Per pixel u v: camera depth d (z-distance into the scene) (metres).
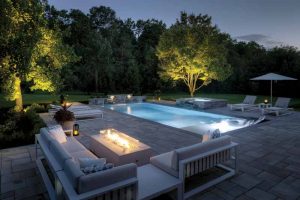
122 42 32.56
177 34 18.39
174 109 16.52
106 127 9.74
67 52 12.40
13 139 7.13
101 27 39.41
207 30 18.47
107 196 3.08
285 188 4.40
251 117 11.77
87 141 7.62
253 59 26.14
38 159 5.70
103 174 3.07
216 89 28.34
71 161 3.52
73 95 26.94
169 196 4.12
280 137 8.00
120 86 29.75
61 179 3.28
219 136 5.39
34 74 11.03
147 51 31.92
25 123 8.81
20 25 8.19
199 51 17.70
